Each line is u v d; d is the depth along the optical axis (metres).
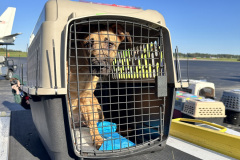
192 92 4.46
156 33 1.92
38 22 1.83
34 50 1.87
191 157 1.81
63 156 1.50
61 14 1.52
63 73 1.40
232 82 13.90
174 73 1.72
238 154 1.75
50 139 1.47
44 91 1.33
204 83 4.51
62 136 1.46
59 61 1.45
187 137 2.22
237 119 3.50
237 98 3.44
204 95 4.71
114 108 3.04
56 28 1.47
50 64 1.44
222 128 2.28
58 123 1.44
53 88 1.35
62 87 1.42
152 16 1.83
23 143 2.12
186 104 3.06
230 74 22.89
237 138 1.76
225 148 1.86
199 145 2.09
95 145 1.75
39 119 1.76
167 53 1.76
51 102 1.41
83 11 1.60
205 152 1.92
